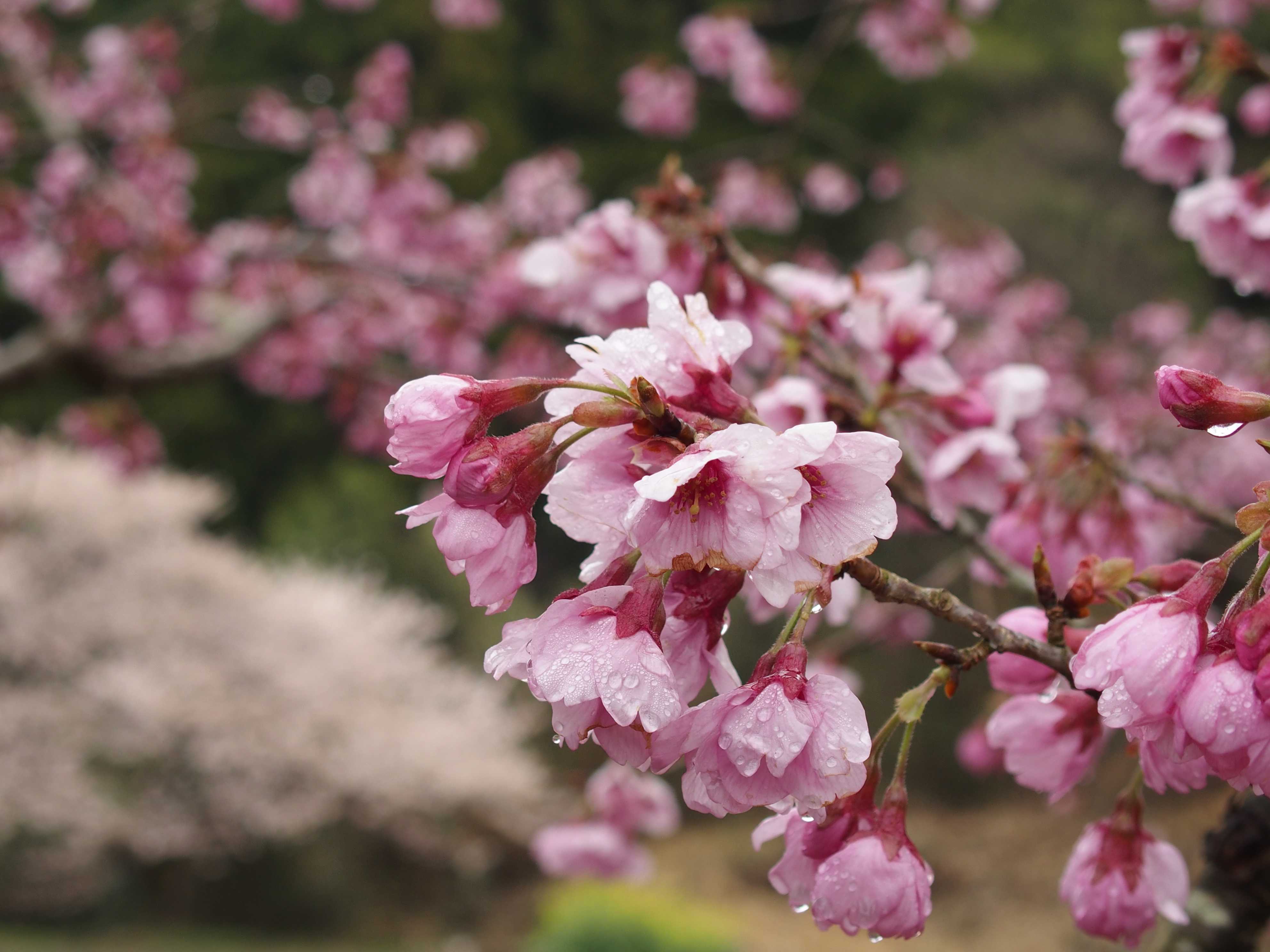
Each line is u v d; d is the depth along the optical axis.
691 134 15.84
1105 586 1.04
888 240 14.01
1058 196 13.30
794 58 15.66
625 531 0.83
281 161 14.76
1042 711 1.22
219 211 14.83
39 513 9.57
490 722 10.61
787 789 0.87
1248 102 3.46
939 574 2.34
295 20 15.77
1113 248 12.94
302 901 9.48
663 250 1.87
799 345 1.80
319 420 16.27
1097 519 1.84
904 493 1.74
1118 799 1.28
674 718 0.83
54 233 6.04
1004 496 1.95
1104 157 13.88
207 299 6.32
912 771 11.04
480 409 0.93
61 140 5.93
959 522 1.75
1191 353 8.13
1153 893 1.24
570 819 4.11
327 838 9.67
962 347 7.89
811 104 15.40
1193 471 6.52
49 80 6.58
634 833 4.10
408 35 16.12
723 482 0.87
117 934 8.94
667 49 16.47
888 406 1.80
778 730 0.85
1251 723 0.79
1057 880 9.45
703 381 1.00
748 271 1.84
